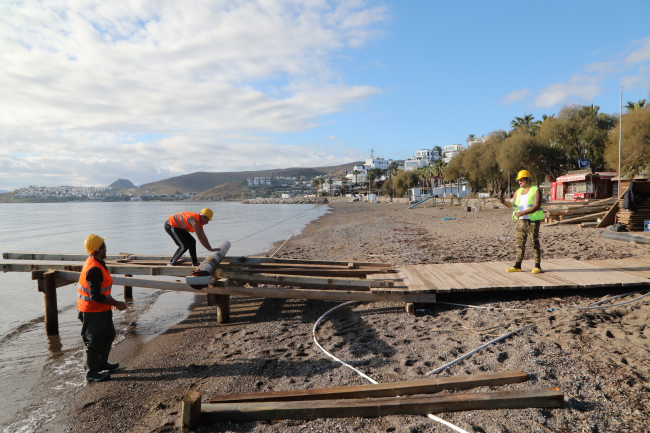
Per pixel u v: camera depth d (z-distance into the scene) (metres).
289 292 5.98
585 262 7.58
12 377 4.57
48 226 37.56
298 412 2.96
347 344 4.84
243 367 4.41
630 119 29.12
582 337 4.13
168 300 8.23
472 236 16.47
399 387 3.17
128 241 21.67
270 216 49.44
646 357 3.51
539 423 2.66
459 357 3.96
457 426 2.71
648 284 5.77
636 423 2.59
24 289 9.77
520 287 5.79
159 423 3.36
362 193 130.12
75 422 3.52
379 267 7.80
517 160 40.25
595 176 27.02
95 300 4.18
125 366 4.76
